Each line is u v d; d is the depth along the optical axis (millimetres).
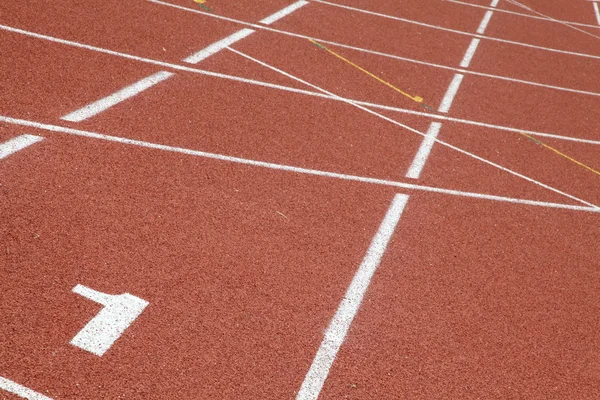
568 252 6625
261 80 8172
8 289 4480
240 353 4562
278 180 6449
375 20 11234
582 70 11859
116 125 6477
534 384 4977
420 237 6250
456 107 9102
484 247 6355
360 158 7215
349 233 6031
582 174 8281
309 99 8102
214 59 8289
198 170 6234
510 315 5578
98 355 4258
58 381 4035
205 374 4348
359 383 4609
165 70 7695
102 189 5621
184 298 4844
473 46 11477
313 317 5023
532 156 8375
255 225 5773
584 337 5562
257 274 5258
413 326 5199
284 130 7293
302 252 5633
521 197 7383
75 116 6398
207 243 5410
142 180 5879
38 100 6438
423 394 4652
